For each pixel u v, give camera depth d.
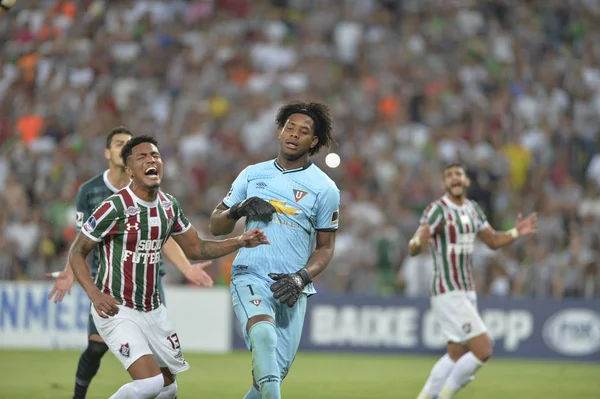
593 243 49.88
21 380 33.41
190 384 34.09
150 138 20.31
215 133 60.16
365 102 64.38
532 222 29.38
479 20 72.81
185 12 70.12
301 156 20.81
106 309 19.53
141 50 66.31
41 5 67.31
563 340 45.31
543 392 33.75
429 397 28.17
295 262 20.48
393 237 49.72
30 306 44.41
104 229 19.86
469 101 65.56
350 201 54.94
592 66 71.19
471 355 27.33
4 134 58.19
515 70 69.75
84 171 55.09
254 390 20.45
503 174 59.25
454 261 28.12
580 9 75.38
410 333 45.97
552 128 64.50
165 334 20.62
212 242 20.75
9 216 48.91
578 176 62.31
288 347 20.47
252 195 20.69
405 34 70.94
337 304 46.34
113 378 34.19
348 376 37.53
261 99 62.97
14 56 63.78
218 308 45.94
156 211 20.25
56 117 58.62
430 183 56.22
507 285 48.19
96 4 68.44
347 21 71.31
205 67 65.50
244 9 71.81
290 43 69.44
